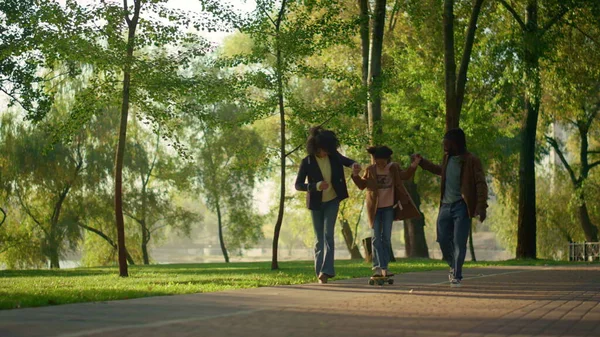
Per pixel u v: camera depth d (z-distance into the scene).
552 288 8.88
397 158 29.67
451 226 9.02
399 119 29.53
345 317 5.32
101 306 6.23
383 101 31.69
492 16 25.61
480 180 8.68
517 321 5.06
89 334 4.22
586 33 25.52
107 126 37.41
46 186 34.88
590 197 37.94
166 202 41.41
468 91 28.17
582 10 23.80
